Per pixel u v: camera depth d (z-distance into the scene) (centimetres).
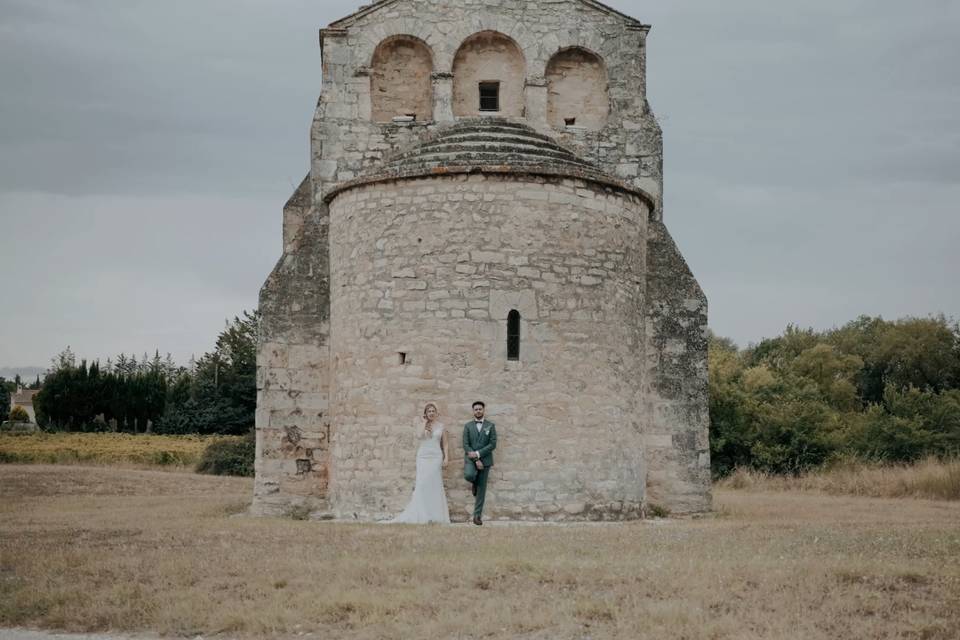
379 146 2186
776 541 1392
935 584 1077
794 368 6862
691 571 1115
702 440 2114
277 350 2092
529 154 1988
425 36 2206
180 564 1191
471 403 1844
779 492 3203
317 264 2123
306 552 1280
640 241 2059
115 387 6744
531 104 2203
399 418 1866
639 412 2006
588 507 1864
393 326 1895
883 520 1886
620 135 2225
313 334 2105
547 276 1889
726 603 1002
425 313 1877
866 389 7462
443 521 1802
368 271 1941
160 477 3309
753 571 1112
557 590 1062
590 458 1877
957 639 902
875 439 4478
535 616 960
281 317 2102
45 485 2892
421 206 1908
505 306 1867
